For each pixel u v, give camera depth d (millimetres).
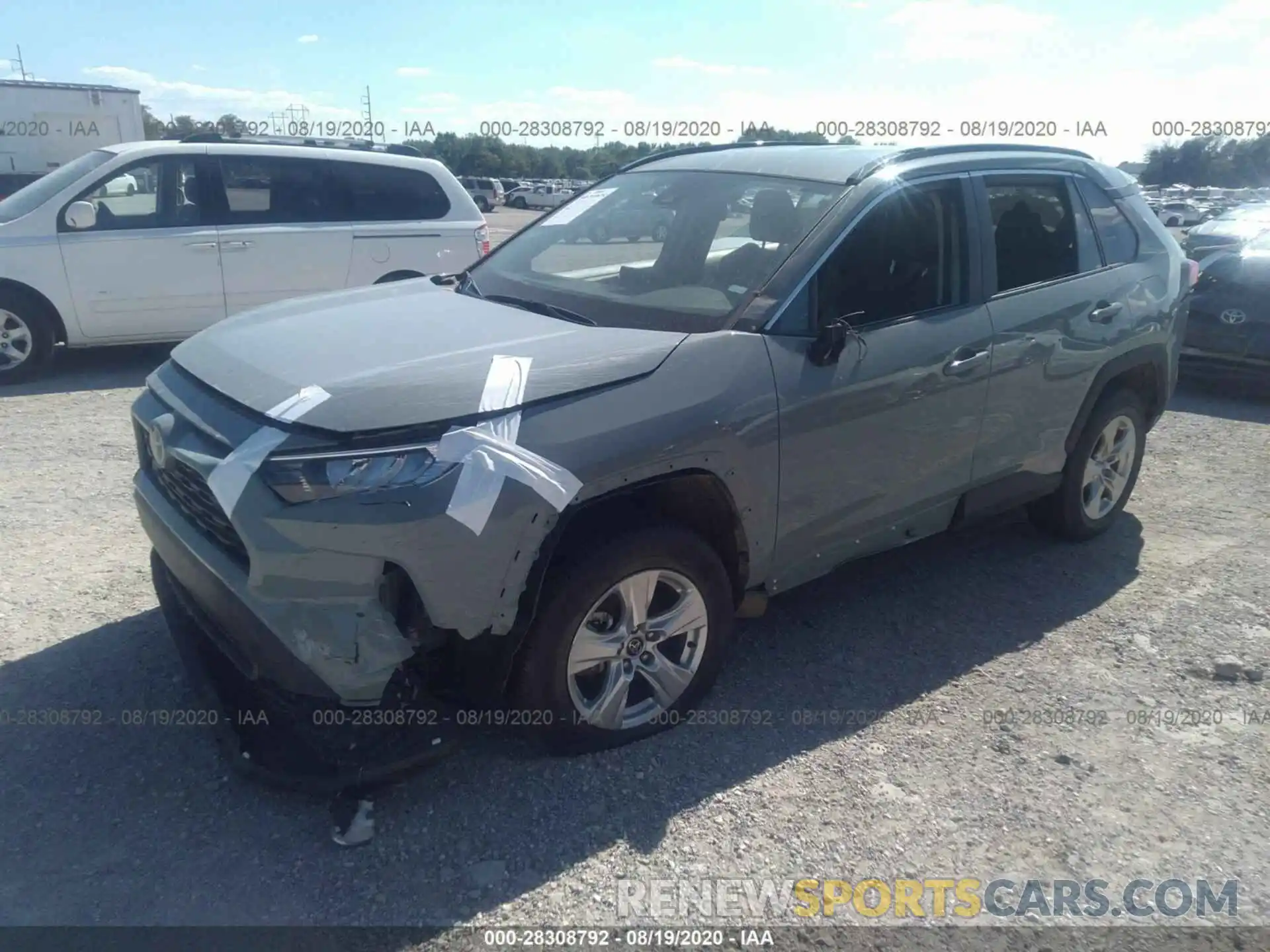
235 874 2717
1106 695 3705
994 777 3207
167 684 3584
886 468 3738
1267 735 3477
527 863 2777
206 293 8547
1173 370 5113
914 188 3908
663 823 2951
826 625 4199
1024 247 4316
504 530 2721
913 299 3826
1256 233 8555
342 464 2631
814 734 3412
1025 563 4852
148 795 3018
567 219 4465
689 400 3092
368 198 9086
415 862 2773
